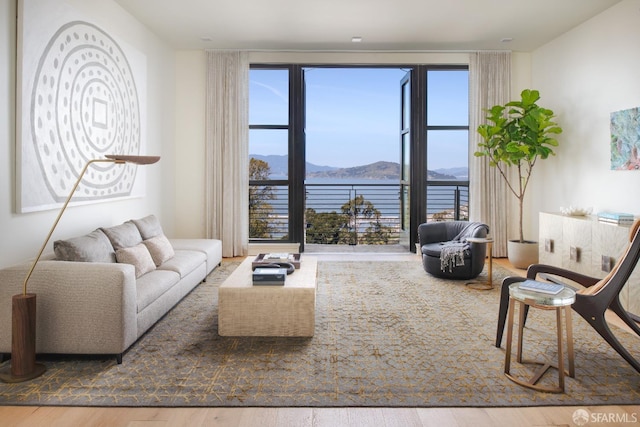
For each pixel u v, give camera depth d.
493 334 3.36
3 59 3.04
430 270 5.19
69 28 3.69
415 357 2.93
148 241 4.17
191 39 6.03
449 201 6.79
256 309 3.29
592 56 5.13
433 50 6.43
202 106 6.56
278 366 2.77
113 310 2.77
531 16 5.11
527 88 6.59
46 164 3.42
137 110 5.07
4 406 2.29
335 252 6.94
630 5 4.50
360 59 6.54
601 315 2.69
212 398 2.37
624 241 3.89
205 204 6.55
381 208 7.82
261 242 6.79
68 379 2.59
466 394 2.43
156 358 2.89
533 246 5.67
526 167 6.54
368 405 2.30
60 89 3.58
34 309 2.63
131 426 2.11
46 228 3.52
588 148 5.21
